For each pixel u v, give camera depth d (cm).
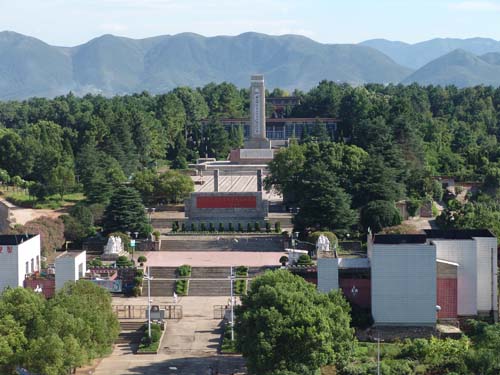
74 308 10238
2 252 12850
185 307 13312
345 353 9962
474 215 16888
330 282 12438
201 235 17650
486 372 9812
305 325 9669
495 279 12444
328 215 16562
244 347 9931
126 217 16975
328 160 18912
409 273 11906
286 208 19762
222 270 14862
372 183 18088
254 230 17950
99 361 11019
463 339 11056
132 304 13362
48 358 9375
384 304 11944
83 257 13962
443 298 12200
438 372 10050
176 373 10525
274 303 10081
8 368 9556
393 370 9994
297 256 15025
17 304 10112
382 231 16675
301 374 9544
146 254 16325
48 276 13250
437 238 12788
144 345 11506
